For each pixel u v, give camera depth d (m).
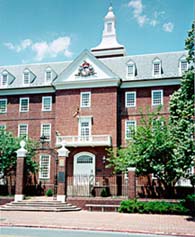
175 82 37.75
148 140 28.69
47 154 39.19
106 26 53.00
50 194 35.97
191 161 21.12
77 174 37.00
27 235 14.77
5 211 25.14
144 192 34.59
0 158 32.31
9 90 42.31
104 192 33.00
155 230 16.34
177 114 25.88
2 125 41.62
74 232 15.91
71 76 39.66
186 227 17.47
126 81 38.78
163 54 41.34
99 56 50.97
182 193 31.16
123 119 38.22
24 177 28.48
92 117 38.16
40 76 43.25
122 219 20.56
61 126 38.78
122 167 30.25
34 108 41.25
